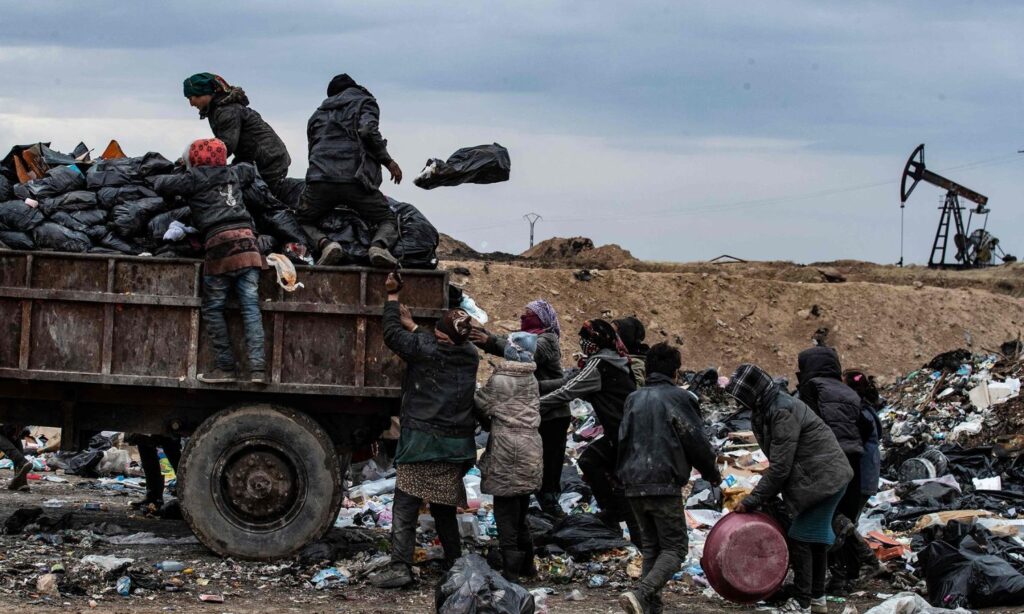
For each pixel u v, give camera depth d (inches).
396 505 319.0
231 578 318.3
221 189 331.6
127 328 334.0
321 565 330.6
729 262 1624.0
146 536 366.0
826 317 1341.0
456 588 262.8
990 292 1531.7
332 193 351.6
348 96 356.2
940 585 319.3
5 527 370.6
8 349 331.9
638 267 1504.7
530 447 318.3
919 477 506.6
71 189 351.9
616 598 315.9
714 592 324.8
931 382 773.9
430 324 339.3
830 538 304.8
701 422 289.4
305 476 336.5
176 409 349.4
